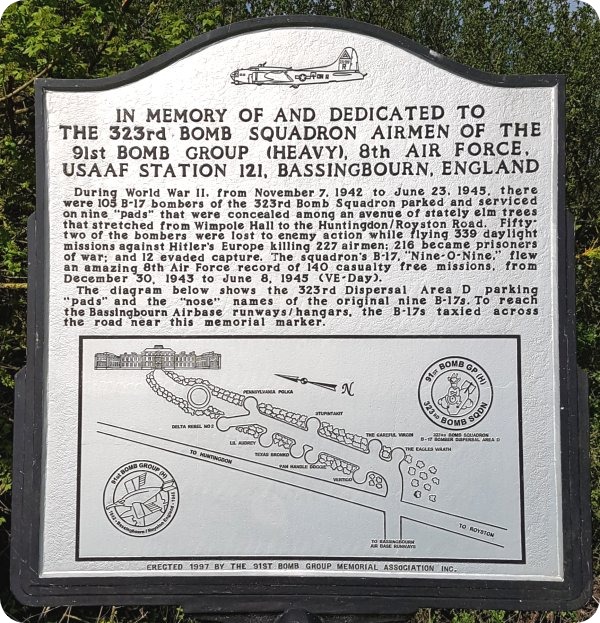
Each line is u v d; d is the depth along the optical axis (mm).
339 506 2818
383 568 2799
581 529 2785
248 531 2820
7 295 4070
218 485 2834
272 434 2836
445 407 2826
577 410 2811
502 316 2832
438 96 2857
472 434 2818
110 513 2832
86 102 2881
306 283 2852
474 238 2840
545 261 2836
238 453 2836
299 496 2824
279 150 2867
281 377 2844
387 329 2840
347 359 2836
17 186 4105
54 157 2879
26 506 2826
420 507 2811
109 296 2865
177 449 2844
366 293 2846
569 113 5520
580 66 5699
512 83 2850
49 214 2877
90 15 3904
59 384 2859
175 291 2865
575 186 5492
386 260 2846
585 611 4012
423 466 2818
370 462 2822
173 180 2871
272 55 2883
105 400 2854
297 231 2854
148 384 2855
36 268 2863
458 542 2801
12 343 4094
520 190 2842
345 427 2830
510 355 2826
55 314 2867
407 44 2869
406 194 2846
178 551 2822
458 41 6680
